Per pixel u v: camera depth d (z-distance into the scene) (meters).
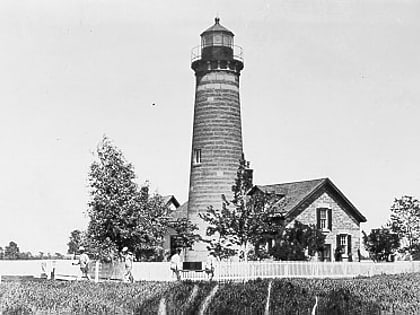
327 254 64.19
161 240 61.69
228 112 63.41
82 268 48.28
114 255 55.72
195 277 48.75
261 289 42.53
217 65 63.47
